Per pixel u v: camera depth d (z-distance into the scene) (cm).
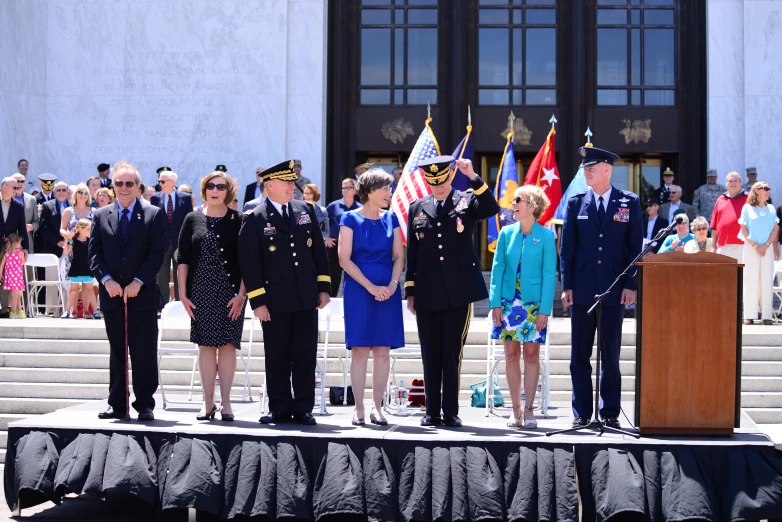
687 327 934
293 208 1042
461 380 1376
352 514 907
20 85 2203
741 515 865
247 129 2230
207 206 1066
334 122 2303
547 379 1129
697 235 1706
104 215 1049
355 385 1020
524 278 1016
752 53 2206
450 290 1001
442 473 901
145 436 948
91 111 2241
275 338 1024
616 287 1002
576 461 907
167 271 1734
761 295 1705
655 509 881
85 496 1066
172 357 1426
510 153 1725
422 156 1581
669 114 2289
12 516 967
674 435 933
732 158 2214
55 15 2253
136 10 2247
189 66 2239
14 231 1789
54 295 1886
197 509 906
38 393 1348
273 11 2239
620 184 2333
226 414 1041
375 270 1020
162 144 2236
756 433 950
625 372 1388
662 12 2298
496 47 2311
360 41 2322
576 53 2275
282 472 914
